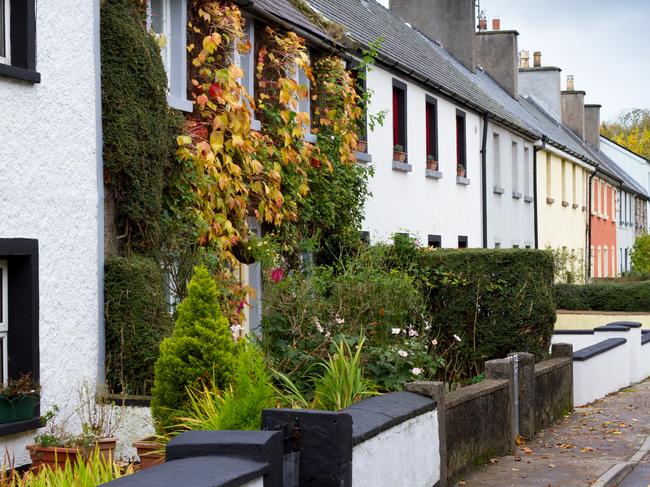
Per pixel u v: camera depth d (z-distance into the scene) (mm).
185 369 8133
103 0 10047
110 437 8570
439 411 8680
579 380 16172
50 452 8195
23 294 8781
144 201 10266
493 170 29375
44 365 8922
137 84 10156
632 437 12664
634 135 92812
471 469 9938
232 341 8383
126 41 10062
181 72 11898
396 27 26797
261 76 14000
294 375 9812
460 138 26109
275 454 5293
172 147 11023
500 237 29922
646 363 22938
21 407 8492
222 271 11445
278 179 13227
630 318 29141
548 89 47906
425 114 22625
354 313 11484
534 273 16141
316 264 15688
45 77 9055
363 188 17109
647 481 9945
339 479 5781
